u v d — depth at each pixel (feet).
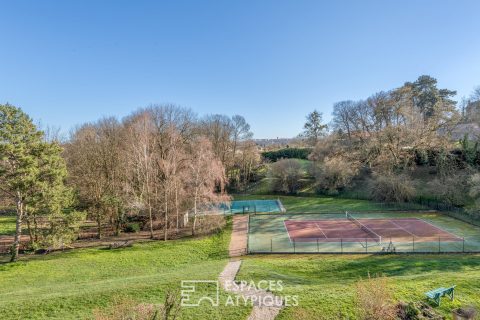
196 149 127.13
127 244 98.17
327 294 49.98
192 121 176.76
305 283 58.70
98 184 107.65
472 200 134.51
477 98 161.48
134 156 113.09
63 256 87.10
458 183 138.10
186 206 116.37
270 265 71.51
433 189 144.15
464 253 82.02
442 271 65.72
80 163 112.47
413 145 169.17
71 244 100.89
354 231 110.52
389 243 92.84
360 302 40.29
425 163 181.27
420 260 75.36
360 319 39.78
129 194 117.60
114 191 110.52
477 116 150.10
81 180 108.27
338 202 165.68
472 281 53.98
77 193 107.65
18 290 62.39
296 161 199.00
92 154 112.68
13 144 78.54
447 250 85.10
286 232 111.55
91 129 155.53
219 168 119.75
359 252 84.69
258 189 203.82
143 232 118.01
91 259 83.92
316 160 200.23
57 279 69.97
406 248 87.86
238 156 218.59
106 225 126.72
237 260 79.66
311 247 91.97
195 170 113.50
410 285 51.85
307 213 144.25
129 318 38.17
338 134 213.87
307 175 206.18
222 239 103.40
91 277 71.15
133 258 84.74
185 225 121.49
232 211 152.56
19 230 84.74
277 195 192.44
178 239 105.09
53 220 91.56
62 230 88.43
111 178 113.50
